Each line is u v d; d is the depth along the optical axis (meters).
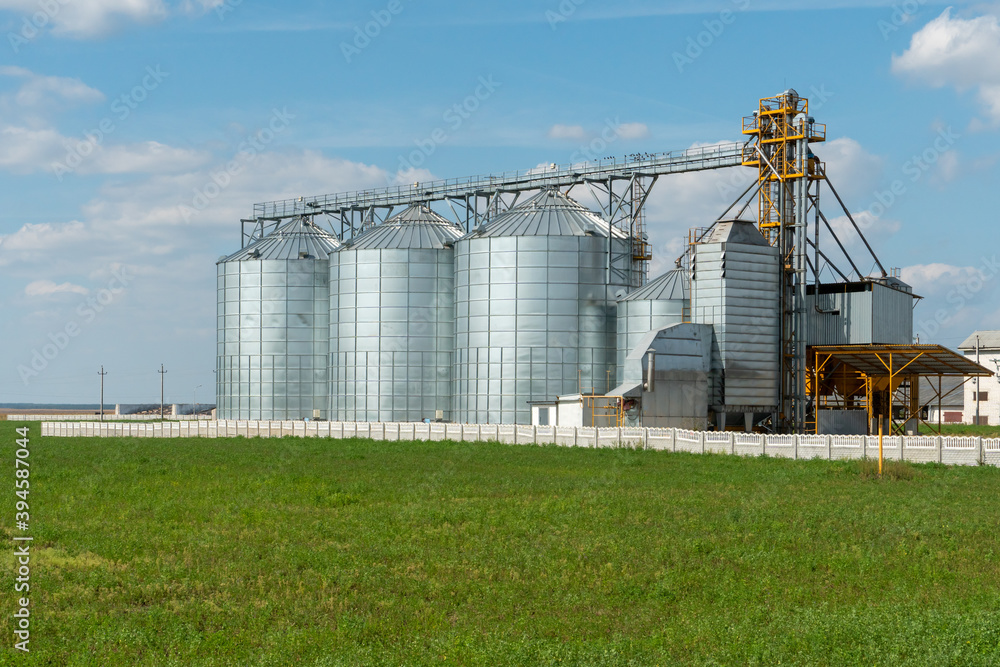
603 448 64.25
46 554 29.53
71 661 19.41
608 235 93.94
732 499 39.47
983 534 31.53
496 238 93.19
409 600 23.69
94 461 62.12
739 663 18.83
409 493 42.22
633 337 88.88
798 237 82.00
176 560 28.27
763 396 80.69
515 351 92.06
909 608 22.30
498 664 18.75
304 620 22.11
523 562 27.59
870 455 55.50
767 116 83.94
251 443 78.56
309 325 111.50
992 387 143.12
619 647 19.70
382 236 104.00
